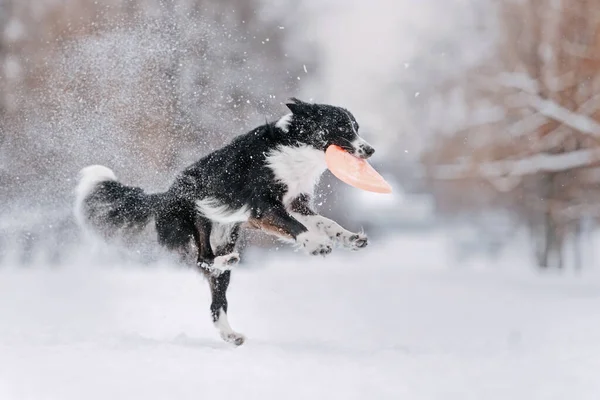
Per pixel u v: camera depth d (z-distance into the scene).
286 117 10.05
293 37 27.31
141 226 10.93
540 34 24.81
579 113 24.16
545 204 25.67
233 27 22.23
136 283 17.09
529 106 24.91
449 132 26.72
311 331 11.24
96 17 17.97
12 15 21.03
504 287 20.17
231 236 10.49
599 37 23.73
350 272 25.39
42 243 20.36
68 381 6.55
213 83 14.84
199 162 10.38
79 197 11.02
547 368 7.62
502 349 9.09
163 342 9.11
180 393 6.21
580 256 27.00
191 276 18.44
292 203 10.24
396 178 34.25
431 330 11.66
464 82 26.36
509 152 25.53
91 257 21.66
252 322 11.98
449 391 6.57
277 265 27.77
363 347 9.32
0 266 21.34
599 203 25.17
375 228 46.53
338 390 6.50
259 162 9.95
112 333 9.84
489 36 26.17
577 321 12.86
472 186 28.25
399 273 25.34
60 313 12.22
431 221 50.41
